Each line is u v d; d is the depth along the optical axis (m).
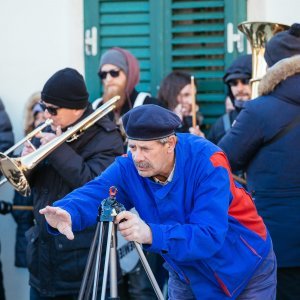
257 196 3.75
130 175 3.09
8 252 5.44
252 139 3.70
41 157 3.55
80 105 3.82
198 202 2.92
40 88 5.35
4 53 5.38
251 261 3.09
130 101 4.79
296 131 3.66
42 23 5.34
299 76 3.66
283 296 3.75
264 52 4.08
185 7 5.20
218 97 5.23
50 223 2.92
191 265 3.09
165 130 2.85
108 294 3.73
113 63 4.73
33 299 4.00
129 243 4.37
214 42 5.19
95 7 5.32
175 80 4.93
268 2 4.97
